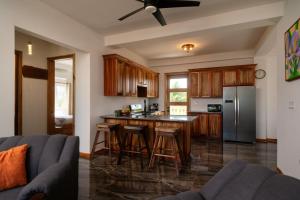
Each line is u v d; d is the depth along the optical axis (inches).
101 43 158.2
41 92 166.9
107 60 159.5
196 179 105.0
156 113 179.2
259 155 151.3
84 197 85.4
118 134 149.6
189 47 187.6
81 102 148.0
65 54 162.7
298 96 83.7
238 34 157.6
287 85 97.7
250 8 111.7
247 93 195.9
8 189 58.2
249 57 212.5
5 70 86.0
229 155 151.7
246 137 195.6
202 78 227.1
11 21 89.0
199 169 120.4
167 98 263.0
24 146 66.8
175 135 120.8
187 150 138.0
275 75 200.5
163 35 138.0
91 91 146.5
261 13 109.1
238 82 207.6
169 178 106.2
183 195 41.7
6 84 86.4
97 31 150.6
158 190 92.0
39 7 103.9
